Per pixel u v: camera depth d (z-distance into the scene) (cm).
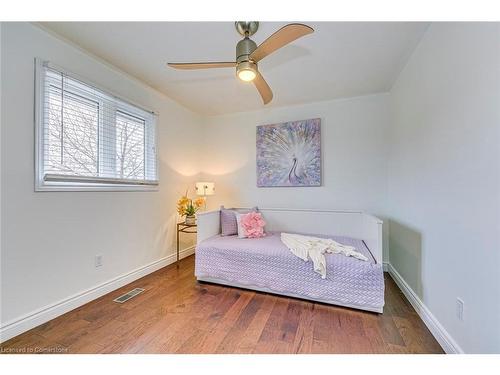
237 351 136
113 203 219
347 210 287
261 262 213
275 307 188
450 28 134
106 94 209
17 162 151
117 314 176
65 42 177
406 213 210
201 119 361
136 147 249
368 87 261
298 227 296
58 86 175
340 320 168
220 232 282
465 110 119
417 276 182
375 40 175
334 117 296
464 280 119
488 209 102
